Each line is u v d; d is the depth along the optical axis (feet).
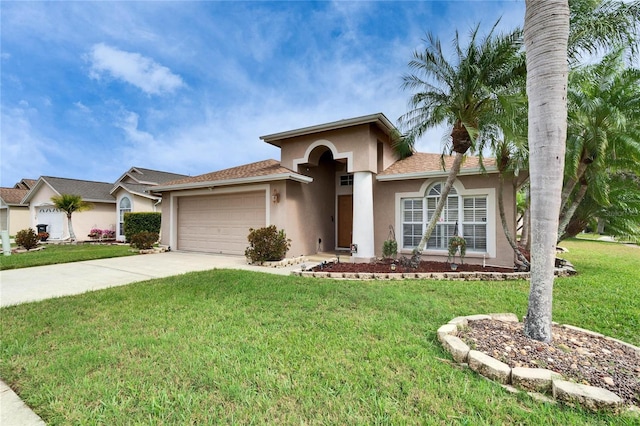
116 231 81.10
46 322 17.65
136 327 16.63
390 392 10.57
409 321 17.34
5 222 98.43
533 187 14.32
